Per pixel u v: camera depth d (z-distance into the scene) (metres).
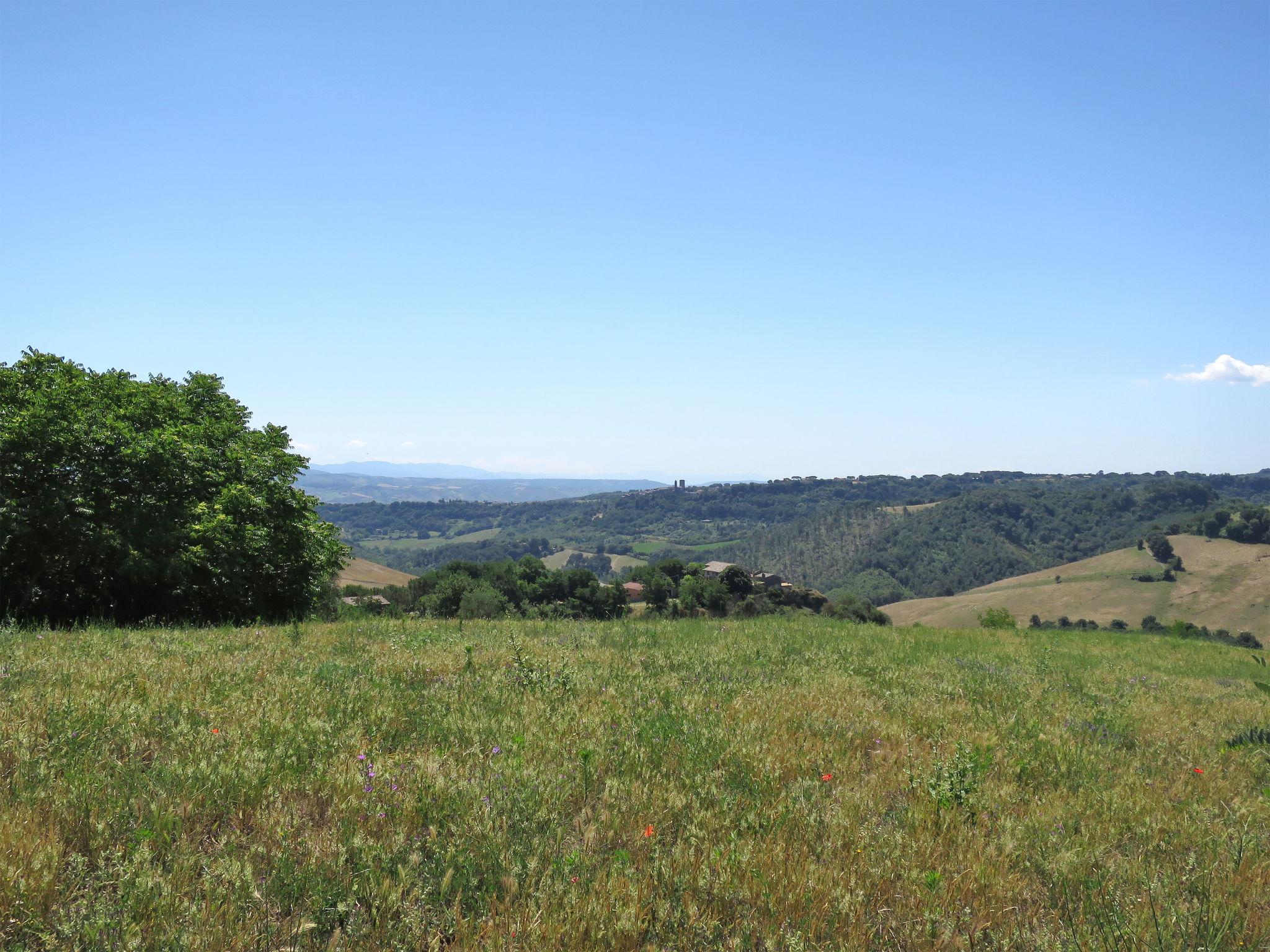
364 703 7.01
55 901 3.32
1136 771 7.03
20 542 16.64
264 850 3.90
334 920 3.44
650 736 6.48
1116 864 4.71
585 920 3.49
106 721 5.62
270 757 5.16
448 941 3.41
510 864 3.97
